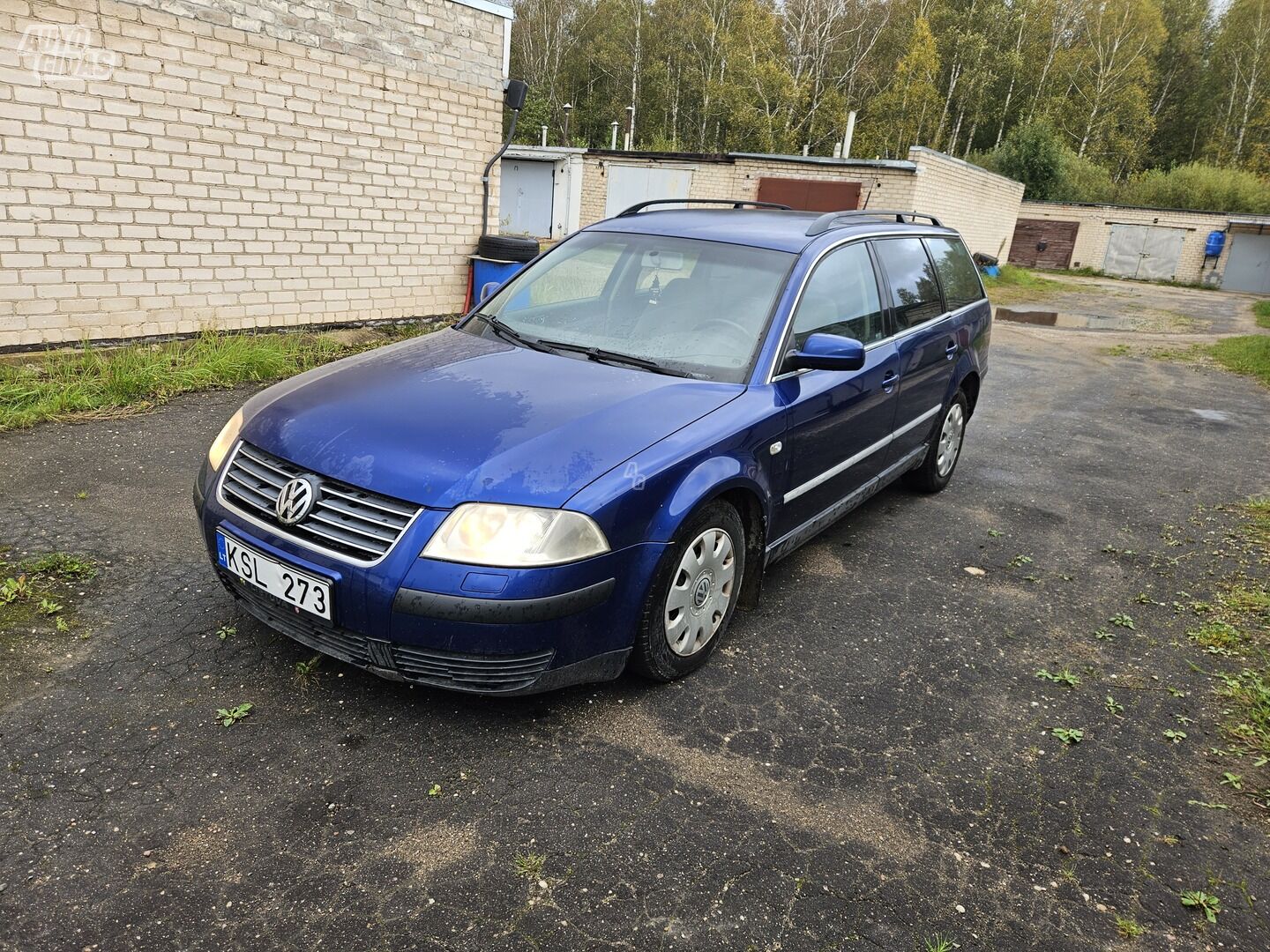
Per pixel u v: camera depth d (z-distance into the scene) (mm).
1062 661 3580
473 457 2660
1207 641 3785
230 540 2836
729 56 47906
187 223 7422
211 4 7172
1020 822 2570
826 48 48844
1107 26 52219
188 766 2527
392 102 8719
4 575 3533
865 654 3518
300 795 2447
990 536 5012
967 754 2895
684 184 23969
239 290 7949
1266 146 51531
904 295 4750
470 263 9906
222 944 1951
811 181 22219
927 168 21188
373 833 2326
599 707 2979
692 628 3154
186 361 6746
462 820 2398
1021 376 10781
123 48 6715
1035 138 38969
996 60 51281
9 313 6492
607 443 2811
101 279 6961
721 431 3092
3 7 6051
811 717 3035
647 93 52562
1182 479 6445
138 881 2113
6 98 6176
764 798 2588
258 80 7625
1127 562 4707
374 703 2893
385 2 8422
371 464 2680
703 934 2078
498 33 9516
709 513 3070
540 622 2561
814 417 3652
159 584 3557
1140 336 16234
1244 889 2361
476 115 9562
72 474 4680
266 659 3080
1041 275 33188
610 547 2668
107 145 6773
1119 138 51000
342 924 2027
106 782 2436
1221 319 21000
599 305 3912
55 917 1989
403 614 2527
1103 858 2447
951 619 3902
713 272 3867
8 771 2445
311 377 3396
